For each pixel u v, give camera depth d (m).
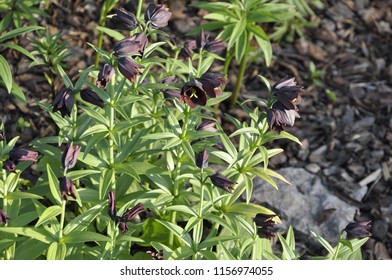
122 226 4.38
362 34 8.35
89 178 5.49
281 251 6.12
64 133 5.11
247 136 5.02
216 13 6.52
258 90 7.54
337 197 6.59
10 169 4.45
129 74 4.45
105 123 4.84
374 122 7.45
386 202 6.64
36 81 7.12
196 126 5.07
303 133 7.21
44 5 7.61
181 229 4.78
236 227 5.03
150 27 4.91
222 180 4.56
